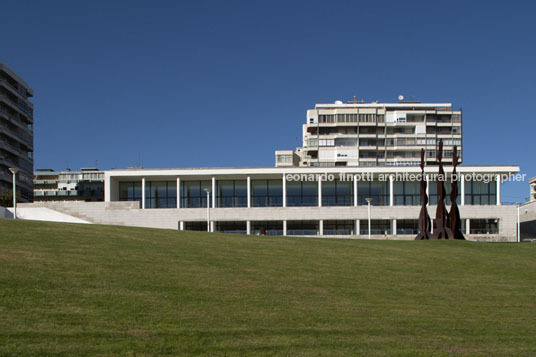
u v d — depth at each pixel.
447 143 125.31
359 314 15.84
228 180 84.12
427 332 14.24
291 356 11.38
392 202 80.00
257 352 11.51
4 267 17.06
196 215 75.69
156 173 81.44
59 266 18.22
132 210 74.50
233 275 20.09
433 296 19.53
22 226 26.59
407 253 29.80
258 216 76.31
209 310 14.87
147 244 25.05
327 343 12.47
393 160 124.12
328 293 18.61
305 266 23.47
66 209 73.62
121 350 11.06
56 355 10.52
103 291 15.73
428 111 125.06
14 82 113.31
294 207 76.62
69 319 12.92
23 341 11.12
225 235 32.72
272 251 26.86
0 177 103.12
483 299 19.55
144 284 17.14
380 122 124.56
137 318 13.48
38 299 14.25
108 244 23.80
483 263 27.91
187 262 21.64
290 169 81.75
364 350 12.10
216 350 11.46
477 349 12.81
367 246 32.00
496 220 76.81
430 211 75.50
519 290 21.61
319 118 124.62
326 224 77.25
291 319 14.59
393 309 16.92
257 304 16.05
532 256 32.38
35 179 157.88
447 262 27.58
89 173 158.50
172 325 13.10
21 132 115.25
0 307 13.27
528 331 15.07
